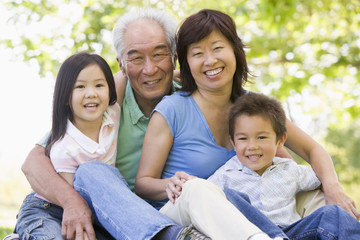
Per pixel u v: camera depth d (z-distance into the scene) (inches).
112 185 94.5
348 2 324.2
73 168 103.6
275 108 106.6
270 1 313.1
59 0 296.2
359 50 330.3
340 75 343.6
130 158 116.6
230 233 79.7
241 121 104.8
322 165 112.0
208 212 83.2
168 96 113.5
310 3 322.3
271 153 104.5
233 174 105.8
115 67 284.4
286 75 340.2
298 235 90.7
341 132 447.8
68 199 97.9
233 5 325.7
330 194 105.1
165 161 112.2
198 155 110.2
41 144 109.5
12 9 291.7
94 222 103.1
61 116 106.0
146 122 118.0
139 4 283.7
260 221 88.6
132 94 118.6
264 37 338.6
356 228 86.1
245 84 119.0
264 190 103.3
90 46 287.3
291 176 106.1
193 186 87.7
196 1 307.9
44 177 102.1
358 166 438.6
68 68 105.5
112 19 292.5
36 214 102.4
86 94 103.7
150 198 106.7
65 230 95.4
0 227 205.5
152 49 112.9
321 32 338.0
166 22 116.3
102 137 108.1
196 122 111.3
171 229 85.7
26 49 289.1
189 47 109.2
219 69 108.0
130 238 87.0
